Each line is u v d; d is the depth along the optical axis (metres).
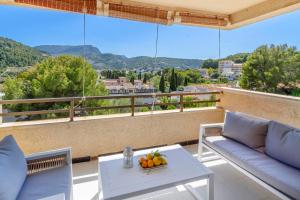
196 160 2.06
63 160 1.98
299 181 1.67
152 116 3.36
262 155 2.23
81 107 3.01
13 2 2.50
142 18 3.09
